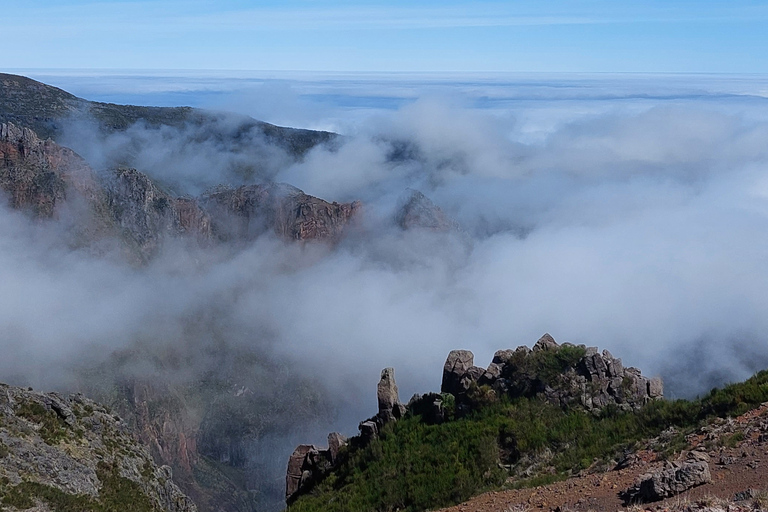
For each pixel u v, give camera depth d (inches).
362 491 1203.9
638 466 869.8
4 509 1044.5
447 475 1146.0
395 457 1279.5
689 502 659.4
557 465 1064.8
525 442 1179.9
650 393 1284.4
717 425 909.8
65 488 1225.4
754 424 852.6
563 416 1241.4
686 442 890.7
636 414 1171.9
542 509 800.9
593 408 1254.3
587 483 857.5
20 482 1142.3
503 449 1199.6
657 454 888.9
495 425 1246.9
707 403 1030.4
